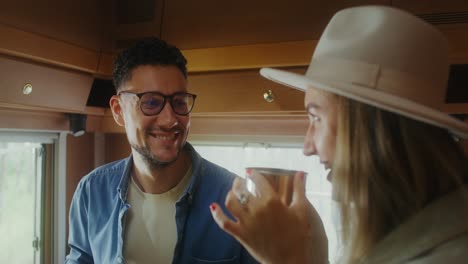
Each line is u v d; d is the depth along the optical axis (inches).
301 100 51.8
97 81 64.1
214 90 57.1
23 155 62.5
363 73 23.3
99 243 47.4
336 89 22.1
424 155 22.4
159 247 43.7
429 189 22.3
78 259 50.2
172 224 44.1
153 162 41.8
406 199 22.3
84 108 61.1
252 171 26.6
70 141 67.9
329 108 24.1
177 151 41.8
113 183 49.0
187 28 56.9
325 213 61.0
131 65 41.2
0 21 43.6
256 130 61.1
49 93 53.8
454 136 25.1
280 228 24.9
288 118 58.5
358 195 23.0
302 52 49.9
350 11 25.2
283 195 26.0
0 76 46.6
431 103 23.8
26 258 64.2
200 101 58.4
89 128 65.9
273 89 53.0
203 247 43.9
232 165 67.1
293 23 50.4
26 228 63.9
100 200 48.8
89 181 50.4
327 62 24.9
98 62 59.3
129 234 44.9
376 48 23.2
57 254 66.1
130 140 42.8
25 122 56.8
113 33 61.8
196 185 45.3
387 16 23.5
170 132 40.8
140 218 45.0
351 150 23.1
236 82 55.4
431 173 22.4
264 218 24.7
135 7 60.7
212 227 44.2
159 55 40.9
